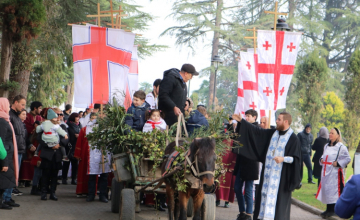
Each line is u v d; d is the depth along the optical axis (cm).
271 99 1182
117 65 1123
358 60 2612
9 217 787
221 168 664
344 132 2658
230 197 1061
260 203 749
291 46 1184
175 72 815
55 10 1766
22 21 1188
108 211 894
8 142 820
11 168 826
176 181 604
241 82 1416
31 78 2267
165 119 809
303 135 1603
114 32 1123
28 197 1019
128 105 1005
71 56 2014
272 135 753
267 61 1182
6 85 1241
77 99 1107
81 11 2122
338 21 4744
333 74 4503
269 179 739
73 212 867
